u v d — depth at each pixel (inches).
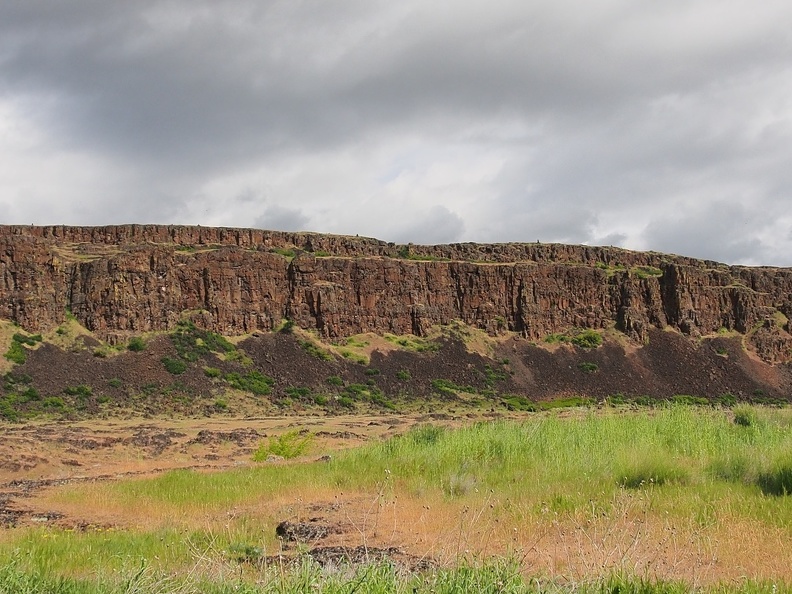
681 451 1013.8
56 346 4237.2
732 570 462.0
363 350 5187.0
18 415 3486.7
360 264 5497.1
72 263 4692.4
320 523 658.8
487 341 5595.5
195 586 414.6
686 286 6141.7
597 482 796.6
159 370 4266.7
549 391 5216.5
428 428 1354.6
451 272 5807.1
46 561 543.5
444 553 476.4
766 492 708.7
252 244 5600.4
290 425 3090.6
